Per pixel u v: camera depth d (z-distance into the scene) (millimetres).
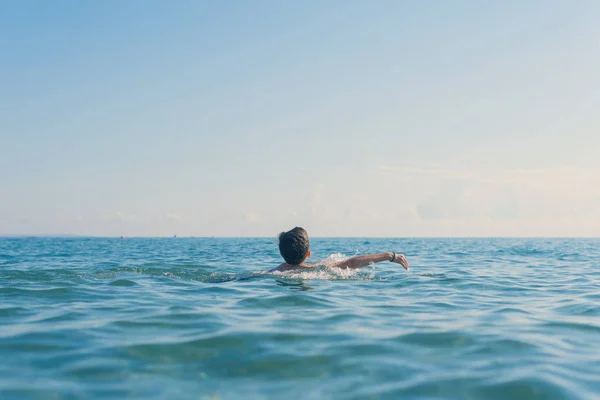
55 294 6742
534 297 7133
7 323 4863
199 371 3375
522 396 2990
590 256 20219
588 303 6484
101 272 9570
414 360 3660
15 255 19828
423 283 8367
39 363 3535
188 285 7645
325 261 8906
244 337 4254
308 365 3516
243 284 7566
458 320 5172
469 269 12227
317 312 5453
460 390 3066
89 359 3625
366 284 7828
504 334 4512
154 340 4148
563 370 3473
